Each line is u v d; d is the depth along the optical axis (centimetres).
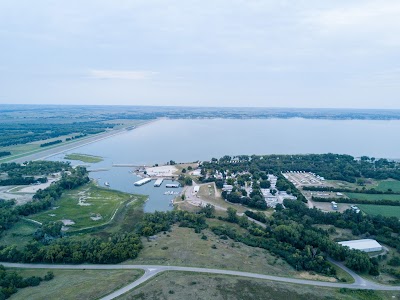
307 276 14600
